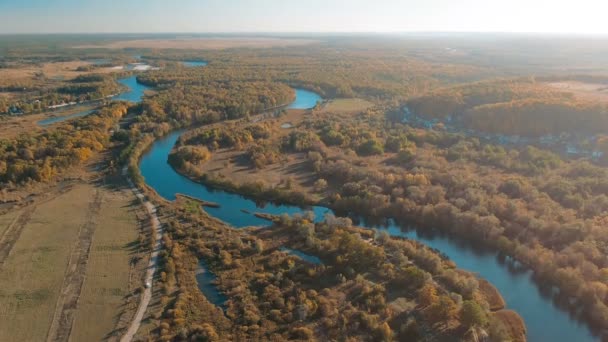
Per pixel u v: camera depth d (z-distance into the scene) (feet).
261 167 389.39
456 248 260.62
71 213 294.66
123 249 250.37
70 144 400.26
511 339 183.42
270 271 231.30
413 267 218.18
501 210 279.28
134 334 184.85
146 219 287.69
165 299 206.08
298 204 322.75
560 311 204.64
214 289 217.56
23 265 233.35
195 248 251.60
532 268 235.61
